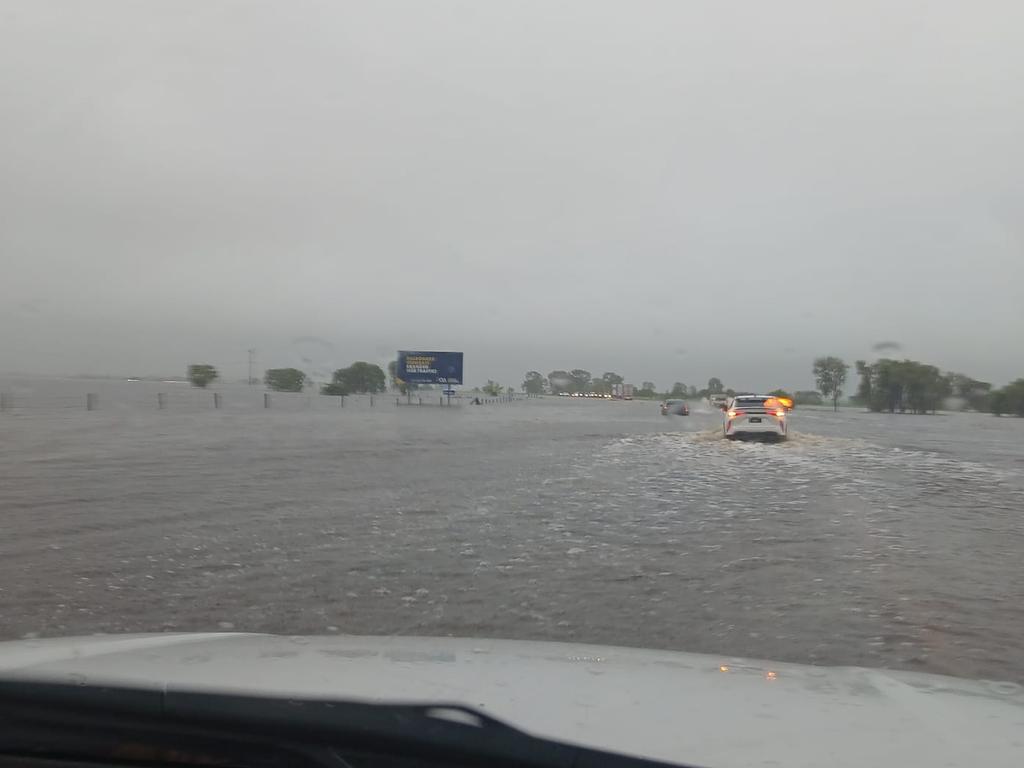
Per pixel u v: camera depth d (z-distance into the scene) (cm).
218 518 1020
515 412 5206
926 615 607
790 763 198
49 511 1066
